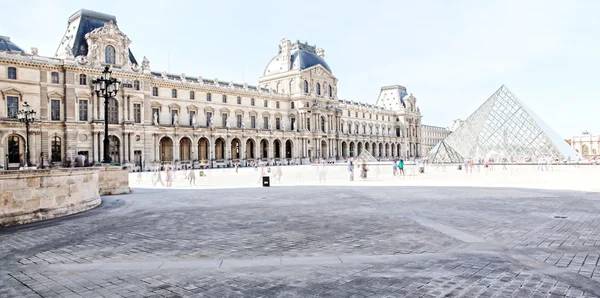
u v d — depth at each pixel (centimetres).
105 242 1580
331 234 1652
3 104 7950
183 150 11850
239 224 1917
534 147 9581
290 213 2250
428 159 11000
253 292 976
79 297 968
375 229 1744
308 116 14575
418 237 1573
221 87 12169
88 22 9500
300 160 14025
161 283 1056
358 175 6812
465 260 1234
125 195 3512
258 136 12812
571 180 4644
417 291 969
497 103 10500
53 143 8538
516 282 1026
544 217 2003
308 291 977
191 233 1720
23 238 1683
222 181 5631
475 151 10375
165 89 10825
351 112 17450
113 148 9294
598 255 1283
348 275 1097
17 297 977
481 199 2806
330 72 15888
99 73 9062
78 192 2459
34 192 2112
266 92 13662
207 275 1119
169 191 3941
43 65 8375
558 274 1088
